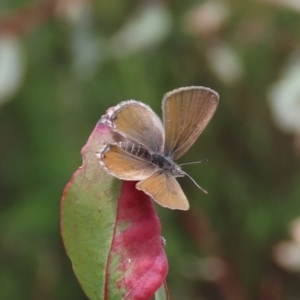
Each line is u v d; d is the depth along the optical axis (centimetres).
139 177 25
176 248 43
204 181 45
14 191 44
